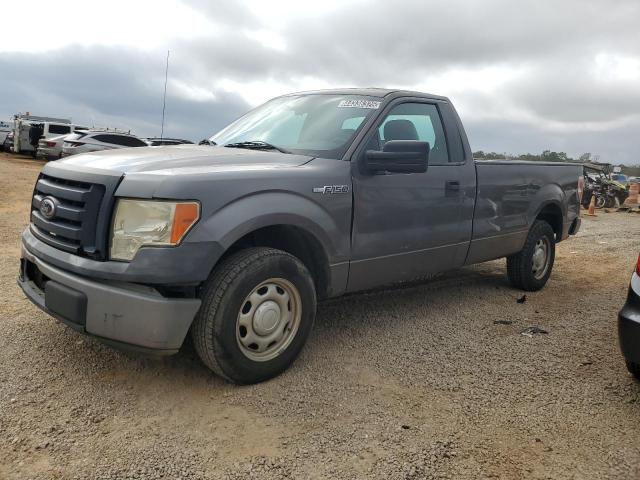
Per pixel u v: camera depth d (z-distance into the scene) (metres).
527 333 4.86
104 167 3.41
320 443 2.96
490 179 5.37
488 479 2.73
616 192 20.08
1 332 4.18
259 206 3.44
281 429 3.09
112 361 3.79
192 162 3.60
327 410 3.31
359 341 4.46
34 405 3.18
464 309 5.50
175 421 3.11
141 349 3.18
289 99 5.17
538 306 5.79
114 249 3.19
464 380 3.82
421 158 3.99
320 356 4.11
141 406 3.25
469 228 5.17
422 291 6.08
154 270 3.08
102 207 3.22
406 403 3.45
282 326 3.66
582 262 8.46
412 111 4.78
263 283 3.49
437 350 4.36
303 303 3.73
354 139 4.20
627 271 7.88
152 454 2.80
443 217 4.84
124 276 3.10
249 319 3.47
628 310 3.52
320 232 3.81
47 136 27.17
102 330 3.20
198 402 3.33
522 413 3.39
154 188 3.13
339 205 3.94
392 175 4.34
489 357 4.26
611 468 2.88
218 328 3.30
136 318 3.12
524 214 5.90
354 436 3.04
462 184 5.00
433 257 4.85
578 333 4.94
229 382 3.55
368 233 4.19
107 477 2.60
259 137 4.68
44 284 3.68
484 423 3.26
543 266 6.45
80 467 2.67
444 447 2.98
